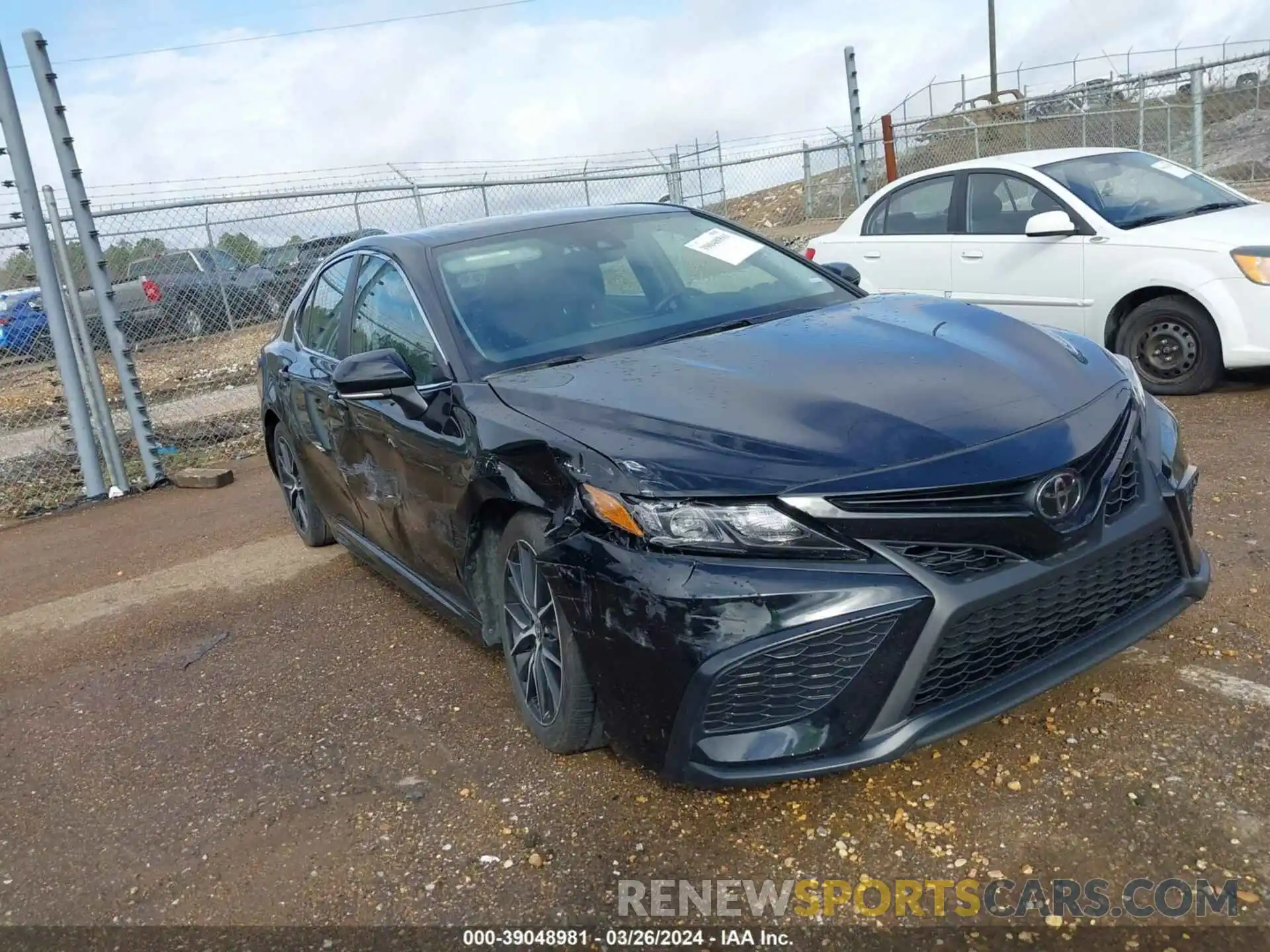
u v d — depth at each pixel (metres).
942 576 2.53
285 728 3.76
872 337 3.34
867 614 2.48
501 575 3.34
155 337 11.77
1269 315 6.12
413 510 3.85
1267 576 3.86
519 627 3.31
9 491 8.43
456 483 3.39
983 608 2.54
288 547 6.05
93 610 5.45
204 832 3.16
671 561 2.59
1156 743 2.93
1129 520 2.81
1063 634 2.77
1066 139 18.91
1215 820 2.60
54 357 7.98
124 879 2.98
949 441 2.64
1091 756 2.91
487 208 12.66
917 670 2.53
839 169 17.34
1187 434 5.79
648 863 2.73
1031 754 2.95
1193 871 2.45
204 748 3.70
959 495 2.55
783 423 2.75
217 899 2.83
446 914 2.64
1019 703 2.65
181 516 7.23
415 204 11.90
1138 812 2.67
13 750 3.93
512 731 3.48
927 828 2.72
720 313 3.88
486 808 3.06
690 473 2.63
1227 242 6.29
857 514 2.52
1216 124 18.12
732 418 2.81
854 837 2.72
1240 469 5.07
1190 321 6.44
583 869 2.73
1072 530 2.64
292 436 5.31
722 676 2.52
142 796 3.44
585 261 4.09
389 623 4.63
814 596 2.49
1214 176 16.47
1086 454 2.71
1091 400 2.95
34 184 7.68
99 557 6.47
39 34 7.70
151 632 4.98
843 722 2.55
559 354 3.60
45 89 7.75
